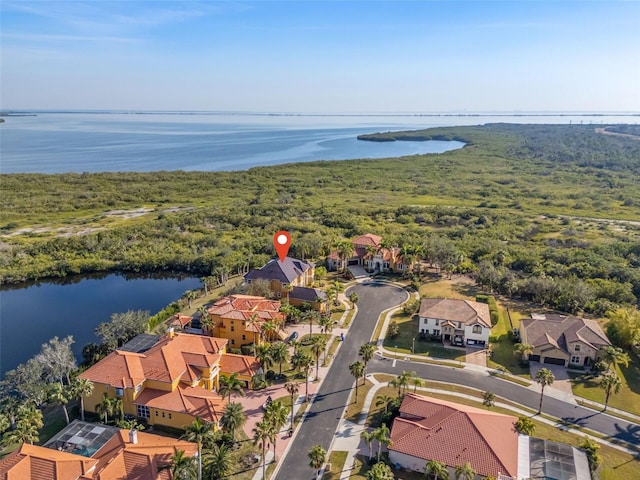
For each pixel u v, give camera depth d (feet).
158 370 224.33
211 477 178.70
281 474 187.21
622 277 390.21
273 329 283.59
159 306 382.42
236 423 187.62
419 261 456.04
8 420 212.43
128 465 168.25
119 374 220.84
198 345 249.75
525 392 248.32
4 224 615.16
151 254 475.72
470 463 181.16
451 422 198.39
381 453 198.49
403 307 350.84
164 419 214.07
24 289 428.56
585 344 271.90
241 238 541.34
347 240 478.18
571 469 180.55
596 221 624.59
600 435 214.48
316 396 241.76
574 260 431.84
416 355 286.87
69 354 258.78
